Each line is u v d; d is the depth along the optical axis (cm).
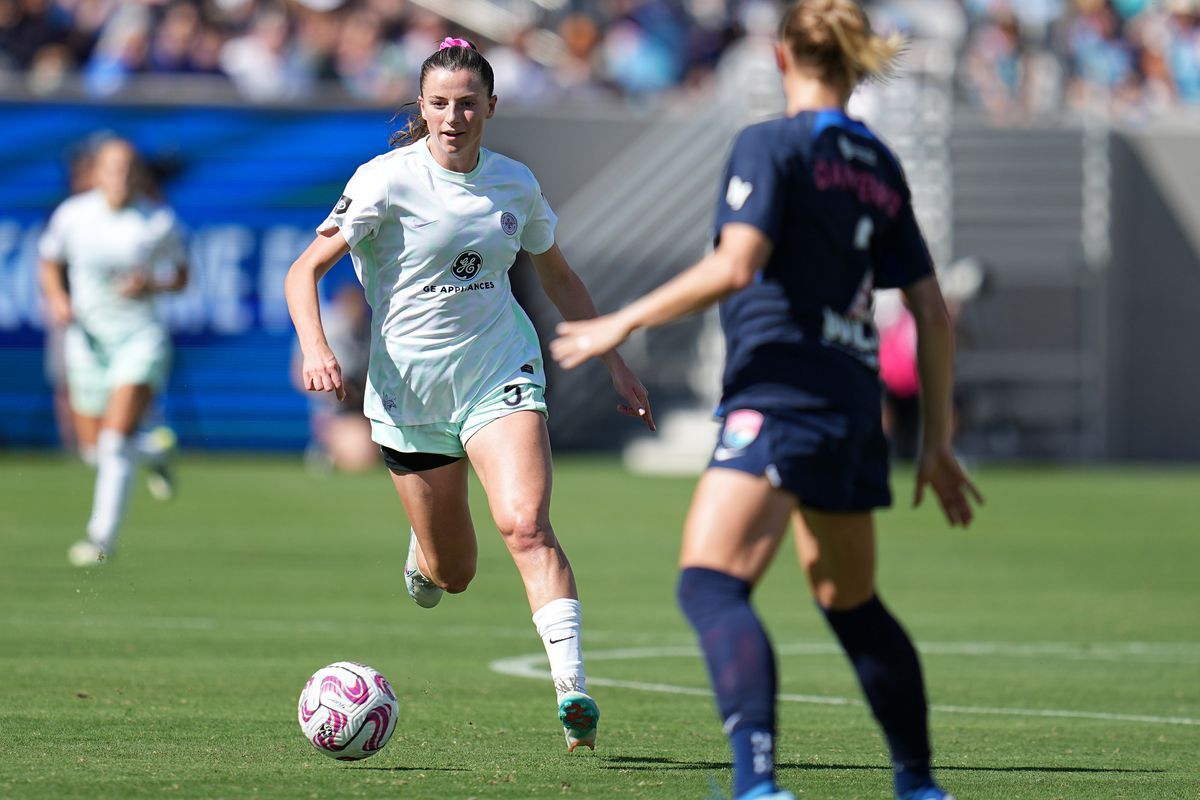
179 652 3219
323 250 2283
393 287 2292
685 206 9106
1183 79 10844
